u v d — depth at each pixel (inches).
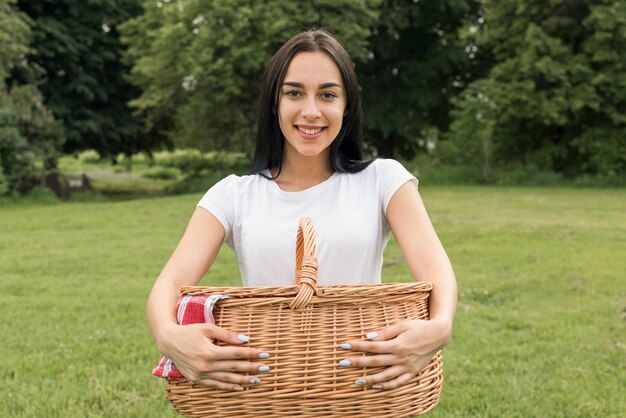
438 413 143.6
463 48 968.9
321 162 84.7
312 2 770.2
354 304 71.2
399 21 870.4
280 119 80.8
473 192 659.4
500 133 848.3
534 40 769.6
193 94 819.4
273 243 80.3
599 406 147.3
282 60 80.0
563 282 263.6
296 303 70.1
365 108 925.8
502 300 240.1
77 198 778.8
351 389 69.6
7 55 708.7
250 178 85.1
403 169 83.7
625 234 376.5
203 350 68.2
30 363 175.0
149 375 166.2
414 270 79.0
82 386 159.2
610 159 786.2
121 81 924.6
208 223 83.3
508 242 353.7
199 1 732.7
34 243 373.1
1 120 676.7
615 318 216.2
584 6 784.3
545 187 745.0
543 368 171.0
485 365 171.6
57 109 837.8
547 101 776.9
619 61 773.9
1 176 661.9
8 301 241.1
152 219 478.6
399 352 68.2
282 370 69.6
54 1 838.5
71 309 229.5
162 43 767.1
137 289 258.8
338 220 80.4
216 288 73.8
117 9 877.8
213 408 71.4
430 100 947.3
